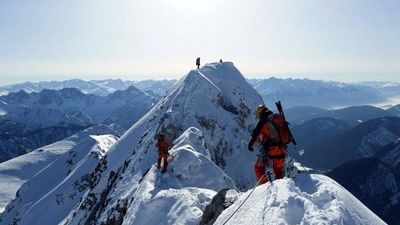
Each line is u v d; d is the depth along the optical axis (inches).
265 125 489.4
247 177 2174.0
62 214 5049.2
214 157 2256.4
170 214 788.6
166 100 2896.2
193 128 1777.8
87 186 5319.9
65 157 7785.4
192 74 2827.3
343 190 421.4
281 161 485.7
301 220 370.6
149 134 2610.7
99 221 1603.1
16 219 5693.9
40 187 6973.4
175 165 1195.3
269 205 405.1
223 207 622.5
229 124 2527.1
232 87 2925.7
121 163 2694.4
